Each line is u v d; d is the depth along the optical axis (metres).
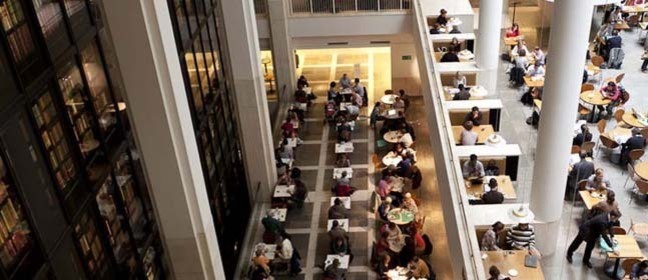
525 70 16.55
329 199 17.14
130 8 8.62
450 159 12.55
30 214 6.93
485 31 16.16
